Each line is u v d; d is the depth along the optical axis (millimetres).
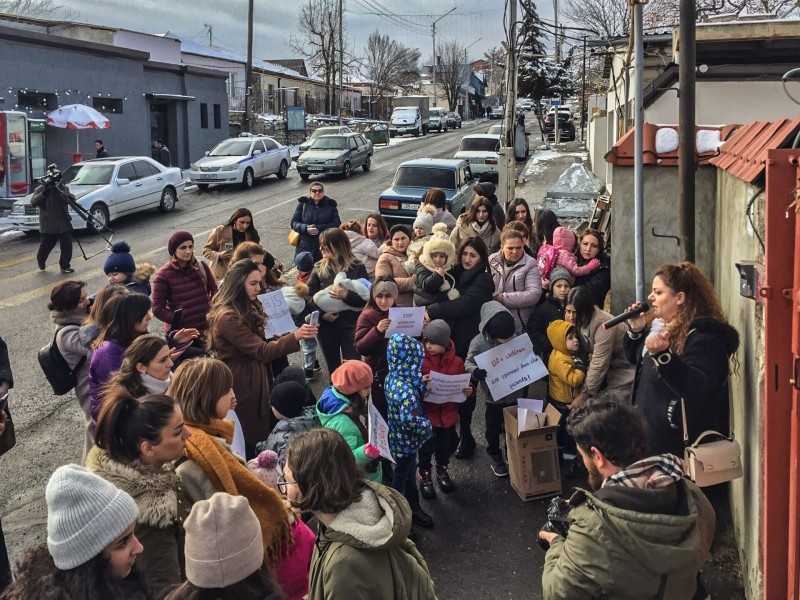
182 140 28797
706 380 3338
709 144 5703
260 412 4902
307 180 24500
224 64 45438
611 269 6453
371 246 7504
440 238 5664
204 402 3230
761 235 3262
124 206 16625
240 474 3051
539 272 5910
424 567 2582
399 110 48312
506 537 4629
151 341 3748
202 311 6270
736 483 4090
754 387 3457
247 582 2129
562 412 5293
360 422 4172
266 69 50188
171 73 27906
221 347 4863
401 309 5090
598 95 26219
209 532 2082
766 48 9242
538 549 4492
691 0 5066
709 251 5852
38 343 8695
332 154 24297
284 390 4184
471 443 5777
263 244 14195
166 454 2840
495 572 4270
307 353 7379
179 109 28484
